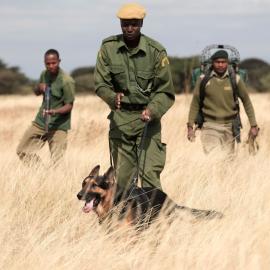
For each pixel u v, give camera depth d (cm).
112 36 1577
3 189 1634
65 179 1712
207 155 2028
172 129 2834
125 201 1391
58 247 1245
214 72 2128
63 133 2202
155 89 1587
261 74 12900
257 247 1241
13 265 1182
